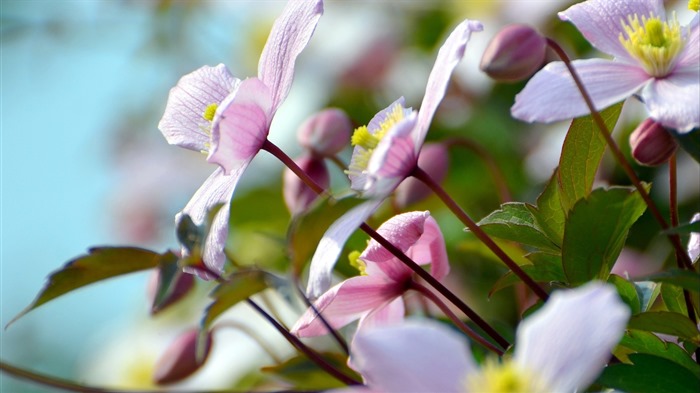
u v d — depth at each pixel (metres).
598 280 0.42
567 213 0.42
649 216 0.57
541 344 0.38
